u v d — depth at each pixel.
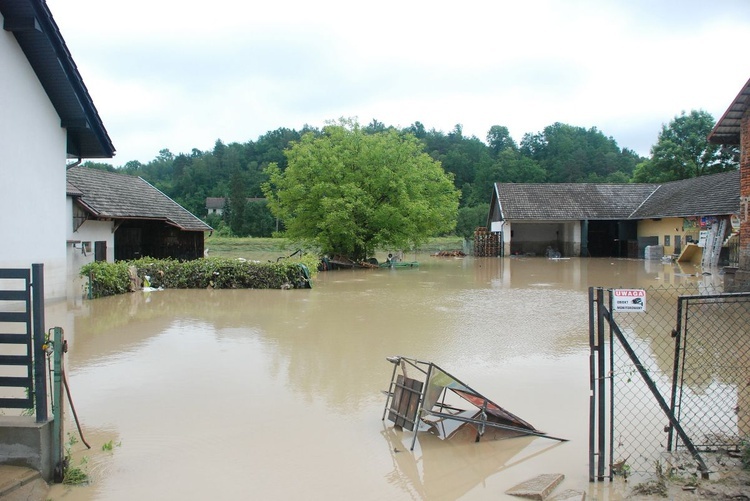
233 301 15.89
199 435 5.80
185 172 99.31
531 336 10.73
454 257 41.56
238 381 7.73
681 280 21.55
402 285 20.55
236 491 4.61
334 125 31.58
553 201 41.22
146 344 10.07
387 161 30.89
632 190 42.03
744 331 10.87
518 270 27.78
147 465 5.09
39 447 4.68
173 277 19.14
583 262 33.81
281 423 6.15
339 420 6.25
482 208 64.19
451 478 4.87
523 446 5.55
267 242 56.84
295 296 17.12
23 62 12.34
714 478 4.71
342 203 28.45
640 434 5.74
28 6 11.38
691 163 51.22
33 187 13.01
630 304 4.83
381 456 5.31
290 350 9.58
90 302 15.48
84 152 15.41
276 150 100.44
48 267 13.96
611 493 4.54
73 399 6.96
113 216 22.06
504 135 107.12
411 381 6.03
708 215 29.92
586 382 7.60
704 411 6.36
